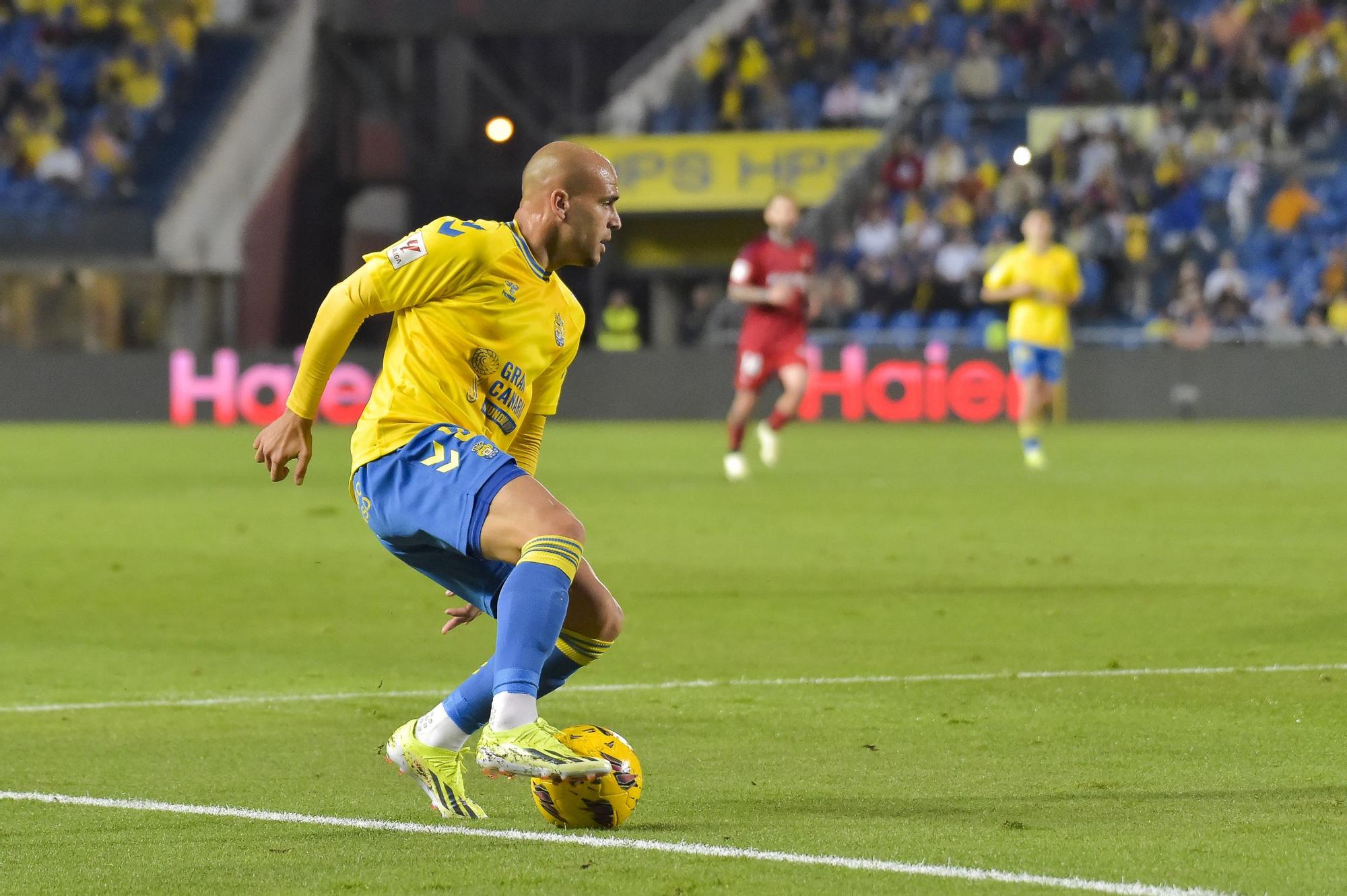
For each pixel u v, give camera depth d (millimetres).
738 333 113812
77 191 125875
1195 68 121938
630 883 15156
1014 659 28312
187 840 16953
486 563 17859
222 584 38875
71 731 22984
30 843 16875
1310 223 115750
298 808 18359
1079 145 118125
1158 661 27875
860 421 107562
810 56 127938
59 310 123250
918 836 16797
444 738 17641
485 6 131375
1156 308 115500
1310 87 118875
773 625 32281
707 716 23703
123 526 51625
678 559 42406
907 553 43281
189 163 122812
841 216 120375
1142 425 102375
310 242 131000
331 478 69562
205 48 130750
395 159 133125
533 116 138750
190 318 124812
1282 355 105250
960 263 114375
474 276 17594
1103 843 16422
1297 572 39250
